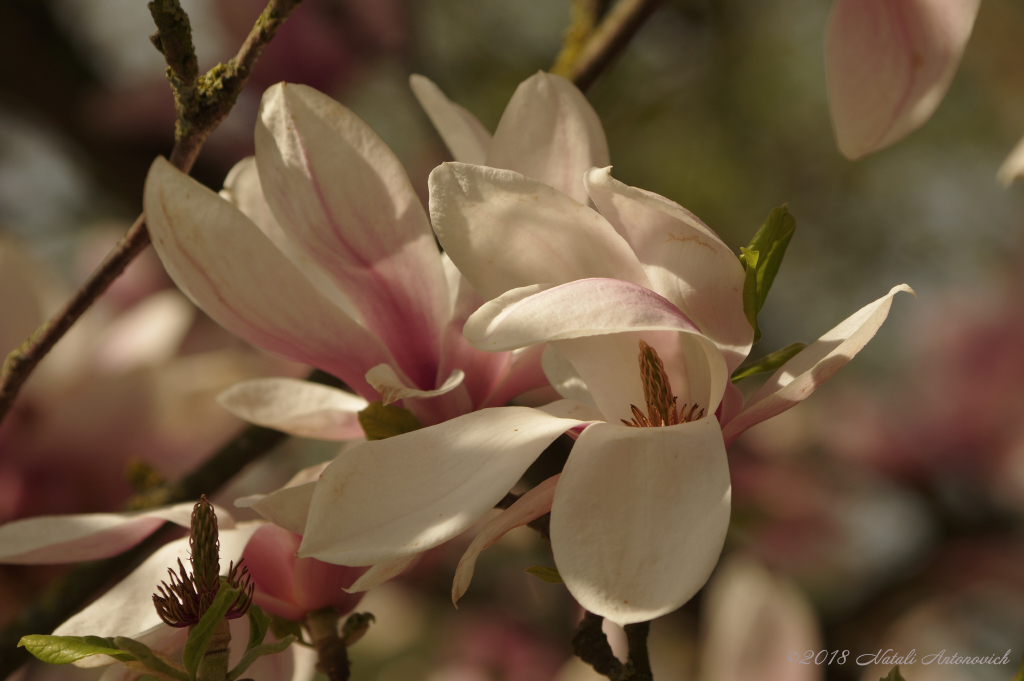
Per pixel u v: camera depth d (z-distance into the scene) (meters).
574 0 1.22
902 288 0.81
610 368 0.85
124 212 2.28
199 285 0.87
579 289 0.81
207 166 1.83
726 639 1.26
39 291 1.35
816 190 2.42
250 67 0.85
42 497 1.25
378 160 0.87
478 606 1.96
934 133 2.47
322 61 1.73
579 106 0.89
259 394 0.91
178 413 1.35
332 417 0.91
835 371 0.82
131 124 1.93
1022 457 1.85
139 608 0.84
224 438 1.36
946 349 1.97
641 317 0.80
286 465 1.89
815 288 2.49
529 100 0.89
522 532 1.83
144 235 0.88
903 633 1.72
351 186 0.87
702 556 0.78
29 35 1.94
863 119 0.94
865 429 1.95
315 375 1.06
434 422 0.89
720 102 2.26
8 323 1.33
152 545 1.01
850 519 1.92
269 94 0.87
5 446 1.25
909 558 1.84
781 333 2.43
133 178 2.00
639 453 0.80
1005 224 2.45
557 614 1.92
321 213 0.87
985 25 2.49
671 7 2.17
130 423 1.28
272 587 0.87
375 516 0.80
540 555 1.80
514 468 0.80
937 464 1.89
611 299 0.81
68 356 1.39
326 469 0.80
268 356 1.53
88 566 1.00
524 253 0.83
